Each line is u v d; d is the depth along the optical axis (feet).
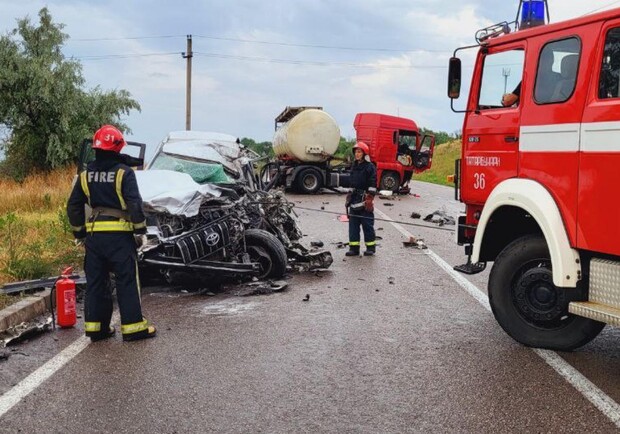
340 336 19.45
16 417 13.43
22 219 41.47
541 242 18.04
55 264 29.32
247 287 26.76
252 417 13.46
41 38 104.37
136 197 18.58
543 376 15.84
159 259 24.80
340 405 14.10
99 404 14.12
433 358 17.33
